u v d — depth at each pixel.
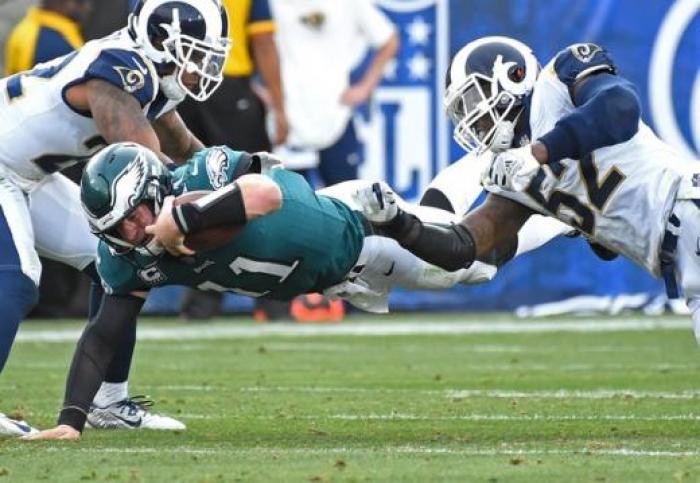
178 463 15.92
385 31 39.16
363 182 17.70
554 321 39.41
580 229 18.08
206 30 17.70
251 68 37.56
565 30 40.50
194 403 22.53
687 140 40.50
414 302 42.03
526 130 17.86
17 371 28.23
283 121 38.00
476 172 19.62
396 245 17.83
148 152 16.47
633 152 17.48
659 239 17.53
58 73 18.17
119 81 17.50
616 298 40.97
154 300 42.28
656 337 34.88
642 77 40.50
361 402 22.61
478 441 17.88
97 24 37.41
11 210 18.25
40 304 41.22
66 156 18.44
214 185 16.45
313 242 16.84
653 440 17.81
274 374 27.55
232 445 17.62
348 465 15.67
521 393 23.91
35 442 17.48
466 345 33.62
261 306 40.78
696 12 40.38
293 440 18.14
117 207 16.20
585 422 19.73
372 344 34.03
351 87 39.66
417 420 20.17
